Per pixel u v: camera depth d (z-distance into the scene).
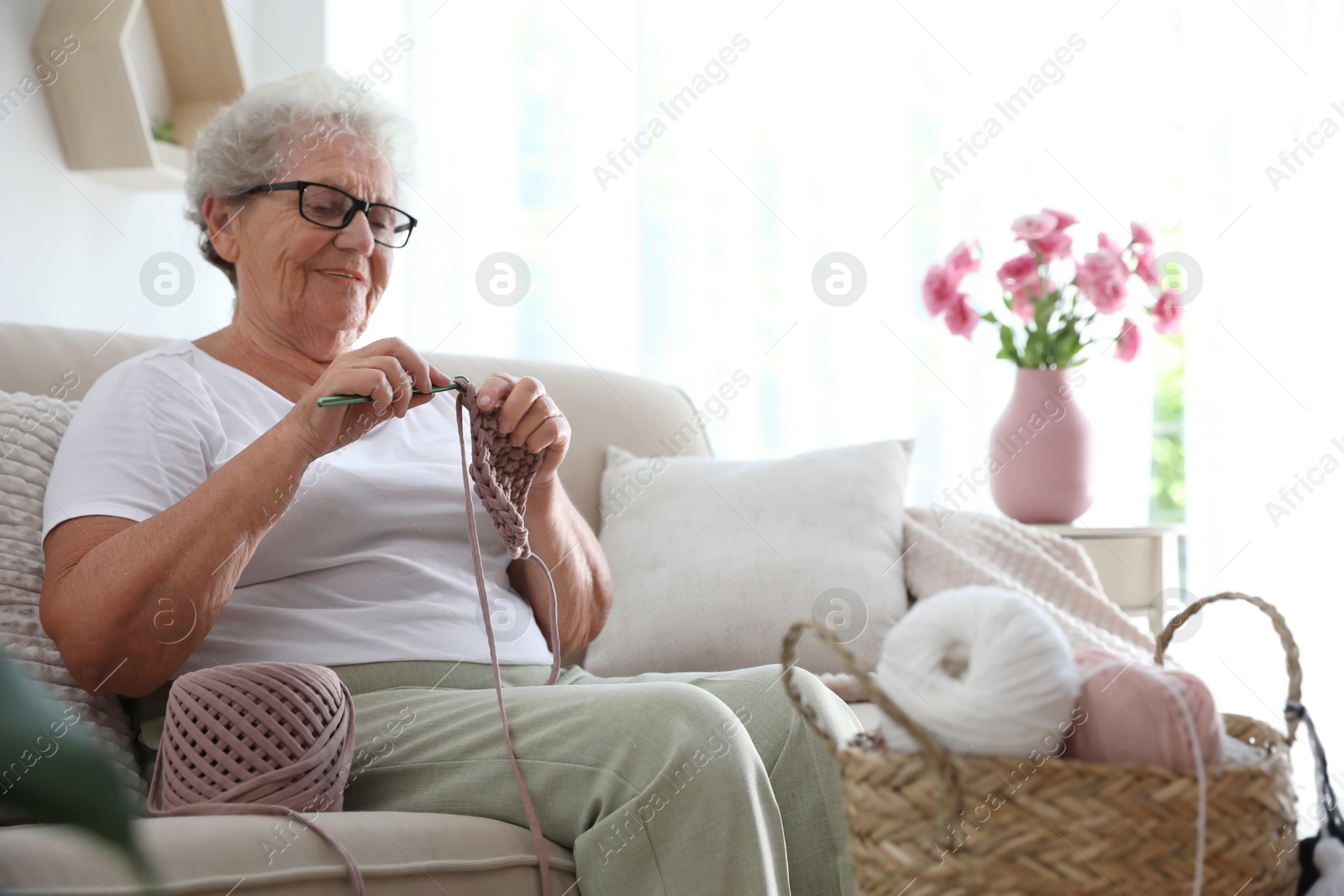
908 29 2.61
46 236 1.80
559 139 2.53
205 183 1.33
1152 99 2.67
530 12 2.54
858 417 2.57
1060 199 2.65
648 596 1.62
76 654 0.99
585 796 0.91
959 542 1.73
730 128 2.56
